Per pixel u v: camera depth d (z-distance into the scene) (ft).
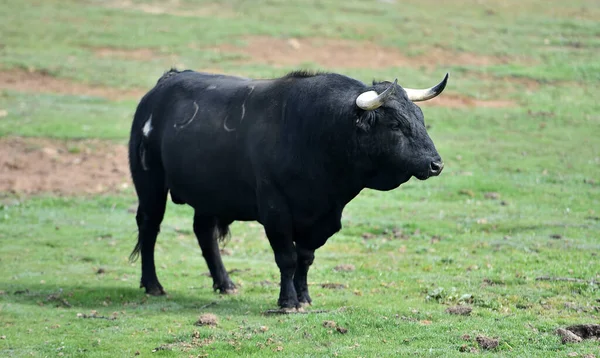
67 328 130.52
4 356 118.73
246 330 123.85
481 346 112.27
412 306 133.59
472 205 213.66
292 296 134.82
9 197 230.89
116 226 206.49
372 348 113.09
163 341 121.90
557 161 252.83
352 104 125.90
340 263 168.76
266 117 135.33
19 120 297.33
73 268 172.04
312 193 131.54
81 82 345.31
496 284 146.61
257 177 135.03
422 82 341.82
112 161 263.49
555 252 167.32
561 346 111.04
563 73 355.36
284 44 391.04
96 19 427.33
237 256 181.57
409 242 184.44
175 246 190.80
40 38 395.34
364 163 127.24
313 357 110.93
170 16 434.30
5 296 150.71
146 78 350.02
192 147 143.54
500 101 325.42
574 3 469.16
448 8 460.14
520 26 422.41
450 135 283.38
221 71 353.51
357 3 464.65
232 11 447.83
